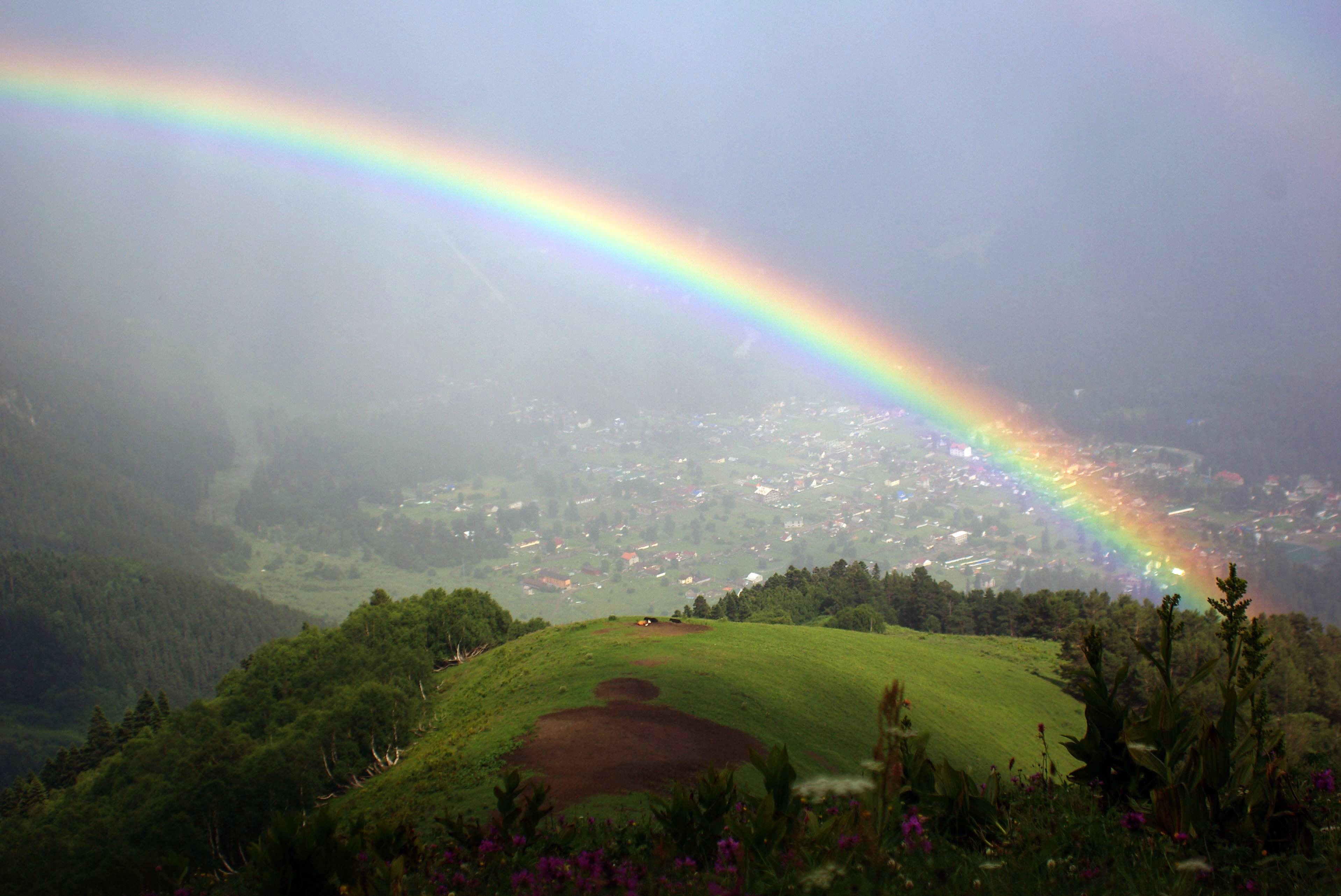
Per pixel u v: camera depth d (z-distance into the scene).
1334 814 6.92
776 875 6.07
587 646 61.62
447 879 7.28
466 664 70.75
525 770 32.12
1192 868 5.43
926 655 72.88
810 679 54.97
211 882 10.73
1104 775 7.91
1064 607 101.31
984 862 6.23
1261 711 7.00
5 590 192.88
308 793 41.50
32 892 17.50
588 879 6.69
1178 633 7.61
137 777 51.62
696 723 40.03
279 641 77.94
